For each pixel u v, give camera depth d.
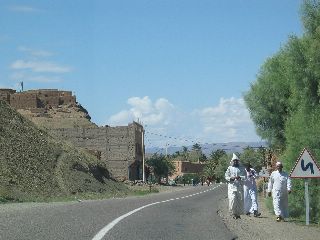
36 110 112.62
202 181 137.25
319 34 18.75
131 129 96.19
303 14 19.47
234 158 20.25
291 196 20.98
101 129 96.94
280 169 19.78
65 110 116.94
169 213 20.56
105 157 96.31
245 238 13.58
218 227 15.55
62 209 20.00
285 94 26.12
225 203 33.25
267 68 27.48
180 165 181.00
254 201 22.67
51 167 45.09
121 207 22.94
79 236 11.93
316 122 19.05
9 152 41.25
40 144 47.72
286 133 21.17
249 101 28.33
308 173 16.36
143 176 90.38
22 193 34.38
